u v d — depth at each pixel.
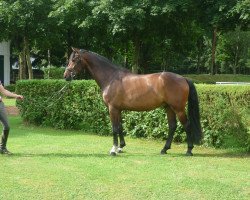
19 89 15.32
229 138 10.37
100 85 9.65
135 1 18.00
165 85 9.01
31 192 6.33
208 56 51.78
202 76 31.06
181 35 22.48
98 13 18.52
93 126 13.02
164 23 20.44
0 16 23.23
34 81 14.83
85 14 19.89
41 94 14.66
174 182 6.82
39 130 13.73
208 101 10.41
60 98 13.91
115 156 9.02
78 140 11.51
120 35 21.39
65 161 8.38
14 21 23.31
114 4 18.20
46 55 39.06
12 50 41.16
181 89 8.97
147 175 7.27
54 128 14.25
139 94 9.17
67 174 7.32
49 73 33.94
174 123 9.45
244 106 9.81
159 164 8.17
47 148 10.10
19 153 9.34
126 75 9.44
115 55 30.31
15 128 14.19
